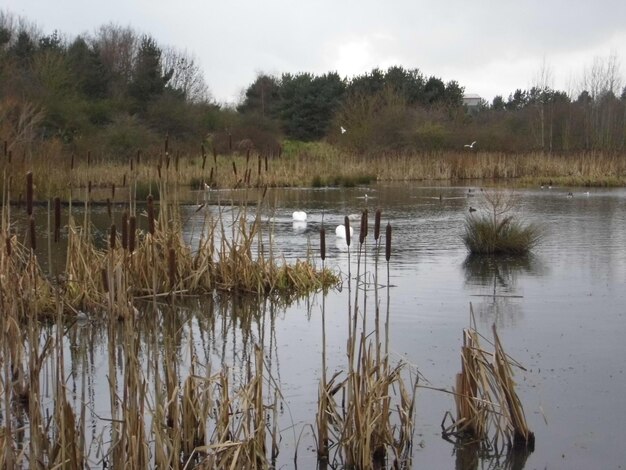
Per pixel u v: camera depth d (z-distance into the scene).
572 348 8.02
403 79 63.47
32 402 4.53
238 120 52.00
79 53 53.84
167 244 10.48
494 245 14.88
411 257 14.54
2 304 5.62
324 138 59.31
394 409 6.32
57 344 4.81
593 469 5.20
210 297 10.70
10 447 4.56
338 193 32.06
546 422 5.88
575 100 53.34
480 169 41.19
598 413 6.19
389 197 29.95
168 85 58.38
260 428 5.16
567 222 20.59
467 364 5.83
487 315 9.54
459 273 12.67
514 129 52.53
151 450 5.45
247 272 11.04
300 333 8.76
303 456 5.43
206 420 5.39
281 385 6.87
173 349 6.12
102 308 9.62
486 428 5.79
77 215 20.95
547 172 40.66
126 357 4.92
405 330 8.78
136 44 62.34
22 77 40.69
